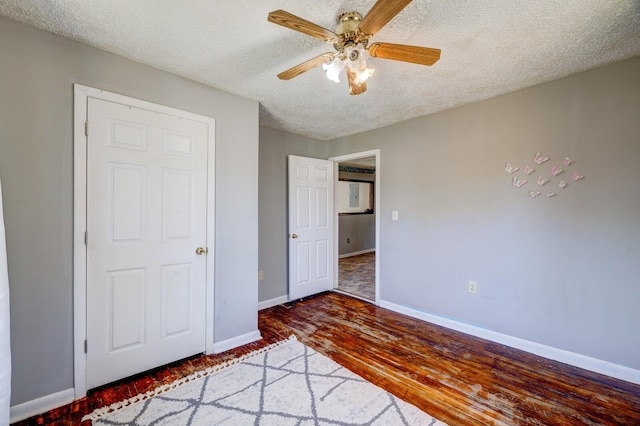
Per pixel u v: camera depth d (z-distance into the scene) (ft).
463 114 9.27
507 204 8.40
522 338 8.14
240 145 8.49
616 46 5.90
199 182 7.69
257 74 7.17
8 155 5.24
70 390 5.87
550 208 7.66
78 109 5.90
